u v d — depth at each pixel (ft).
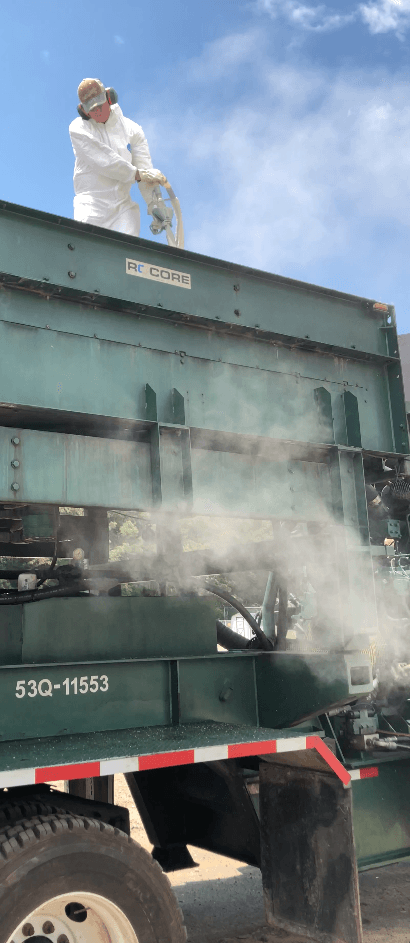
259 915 14.98
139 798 15.42
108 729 10.74
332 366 14.47
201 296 12.89
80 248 11.60
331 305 14.79
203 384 12.52
